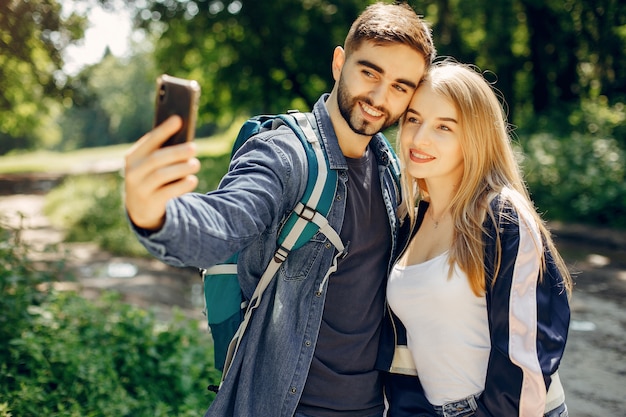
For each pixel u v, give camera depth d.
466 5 18.62
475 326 2.14
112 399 3.83
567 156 13.97
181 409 4.02
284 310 2.07
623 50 17.88
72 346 4.18
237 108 25.03
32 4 9.89
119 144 77.19
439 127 2.24
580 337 6.33
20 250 5.18
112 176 23.53
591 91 19.16
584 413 4.55
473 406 2.12
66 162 43.12
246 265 2.11
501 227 2.09
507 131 2.62
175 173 1.25
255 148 2.00
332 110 2.22
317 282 2.09
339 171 2.11
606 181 12.89
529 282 2.04
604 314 7.16
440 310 2.15
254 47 21.91
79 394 3.85
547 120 17.17
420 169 2.28
